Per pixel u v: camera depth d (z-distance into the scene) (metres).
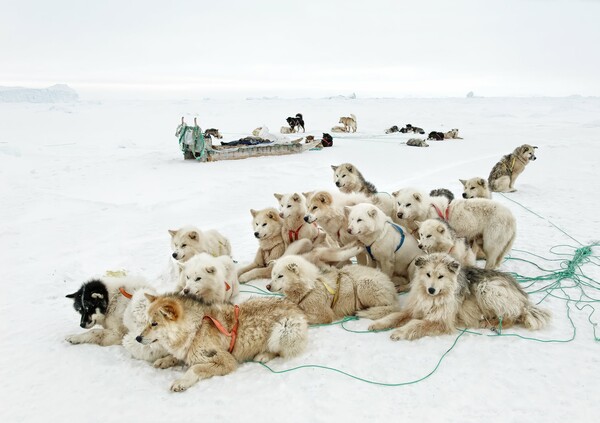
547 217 8.38
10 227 8.29
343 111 51.22
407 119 41.78
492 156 17.59
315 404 3.08
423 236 4.89
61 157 17.48
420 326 3.98
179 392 3.27
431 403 3.04
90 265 6.31
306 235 5.95
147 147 21.14
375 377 3.39
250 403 3.11
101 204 10.03
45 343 4.10
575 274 5.38
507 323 4.04
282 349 3.70
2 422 2.99
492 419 2.86
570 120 38.84
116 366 3.67
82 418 3.02
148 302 3.69
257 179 12.57
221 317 3.67
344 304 4.53
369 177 12.81
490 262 5.43
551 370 3.38
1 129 29.45
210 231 5.90
